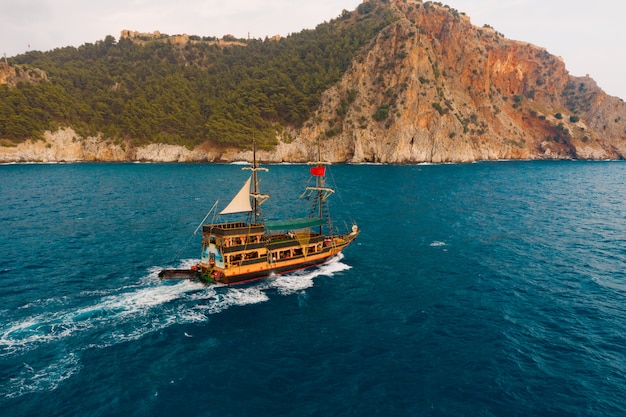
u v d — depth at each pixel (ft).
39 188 362.74
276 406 77.92
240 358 94.38
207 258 142.31
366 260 170.30
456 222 244.42
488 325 111.65
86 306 120.16
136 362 91.81
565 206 306.55
